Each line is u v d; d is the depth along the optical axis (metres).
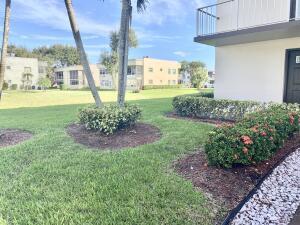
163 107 13.30
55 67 55.12
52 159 5.05
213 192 3.69
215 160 4.23
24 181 4.05
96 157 5.13
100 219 3.04
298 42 8.65
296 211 3.29
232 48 10.25
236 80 10.23
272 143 4.55
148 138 6.59
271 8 9.00
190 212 3.21
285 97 9.10
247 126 4.66
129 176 4.18
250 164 4.37
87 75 7.50
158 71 47.94
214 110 9.30
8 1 6.91
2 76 7.01
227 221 3.06
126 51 7.68
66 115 11.11
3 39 6.92
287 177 4.17
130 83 45.66
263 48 9.47
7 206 3.34
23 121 9.58
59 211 3.19
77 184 3.93
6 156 5.26
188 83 52.62
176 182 3.95
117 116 6.77
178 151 5.44
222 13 10.23
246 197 3.57
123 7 7.54
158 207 3.29
